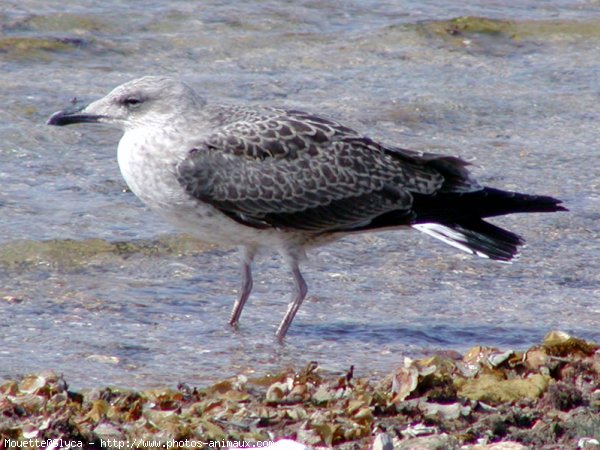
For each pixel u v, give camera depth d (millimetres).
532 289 14922
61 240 15727
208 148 13172
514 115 21875
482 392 10711
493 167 19203
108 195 17500
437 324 13641
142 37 24578
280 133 13453
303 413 10133
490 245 13398
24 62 22781
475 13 27578
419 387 10695
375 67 23984
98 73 22594
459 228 13484
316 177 13438
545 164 19531
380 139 20188
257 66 23672
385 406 10336
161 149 13133
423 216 13586
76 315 13516
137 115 13273
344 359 12508
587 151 20266
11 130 19375
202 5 26531
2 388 10484
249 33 25250
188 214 13320
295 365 12297
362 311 14055
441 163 13641
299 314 13867
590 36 26562
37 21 24641
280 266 15406
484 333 13406
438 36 25812
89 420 9758
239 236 13469
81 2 25922
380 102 21906
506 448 9469
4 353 12242
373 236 16531
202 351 12633
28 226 16141
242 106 13945
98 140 19500
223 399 10406
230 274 15172
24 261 15094
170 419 9773
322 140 13586
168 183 13141
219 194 13141
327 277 15094
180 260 15492
